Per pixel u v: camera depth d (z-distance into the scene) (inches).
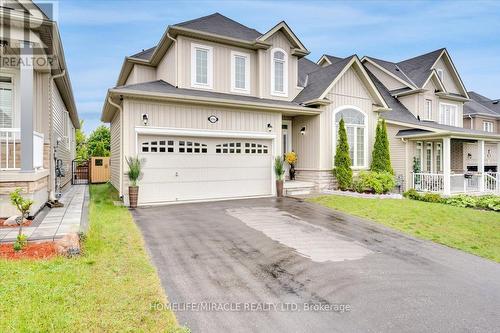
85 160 832.9
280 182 490.9
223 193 454.9
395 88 813.2
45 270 170.1
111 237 240.1
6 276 159.9
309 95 550.0
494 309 159.3
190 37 484.1
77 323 124.8
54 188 392.8
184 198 424.8
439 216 369.7
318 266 207.3
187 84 479.2
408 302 163.3
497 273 211.9
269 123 493.4
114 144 577.9
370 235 289.9
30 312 129.4
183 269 193.5
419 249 257.3
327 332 133.0
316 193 530.0
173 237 258.2
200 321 137.7
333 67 594.9
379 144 567.8
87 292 150.4
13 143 297.6
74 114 705.6
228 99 445.1
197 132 430.0
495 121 1106.1
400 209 398.3
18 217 263.7
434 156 708.7
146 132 395.9
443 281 194.1
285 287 174.6
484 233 312.3
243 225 303.9
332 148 555.8
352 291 173.0
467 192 605.3
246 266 202.1
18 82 350.0
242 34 549.0
